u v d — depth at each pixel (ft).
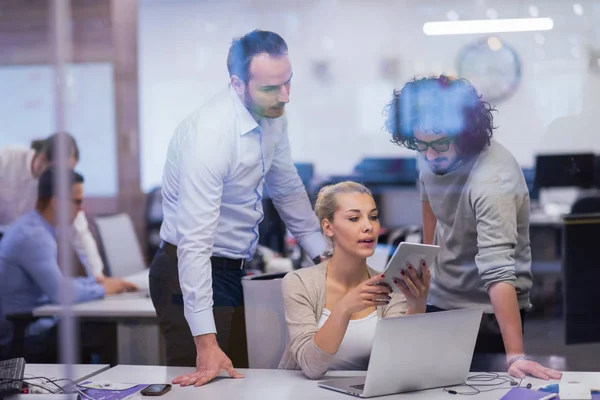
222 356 5.64
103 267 10.64
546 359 8.72
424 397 4.67
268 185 7.65
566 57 12.64
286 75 6.89
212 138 6.48
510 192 6.45
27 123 19.33
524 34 12.98
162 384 5.03
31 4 19.40
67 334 8.88
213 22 16.76
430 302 7.04
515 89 12.59
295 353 5.38
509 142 12.17
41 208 10.11
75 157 11.26
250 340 6.66
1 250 9.43
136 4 17.56
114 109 18.53
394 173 12.27
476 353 6.56
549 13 12.83
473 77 13.28
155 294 6.93
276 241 9.79
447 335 4.81
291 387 4.99
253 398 4.73
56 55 19.27
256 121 6.84
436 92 6.78
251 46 6.82
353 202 5.63
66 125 18.95
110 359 8.71
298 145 16.11
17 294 9.25
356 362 5.60
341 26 16.30
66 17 19.25
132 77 17.97
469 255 6.72
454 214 6.67
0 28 19.24
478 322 4.94
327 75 16.20
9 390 4.92
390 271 4.92
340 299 5.65
